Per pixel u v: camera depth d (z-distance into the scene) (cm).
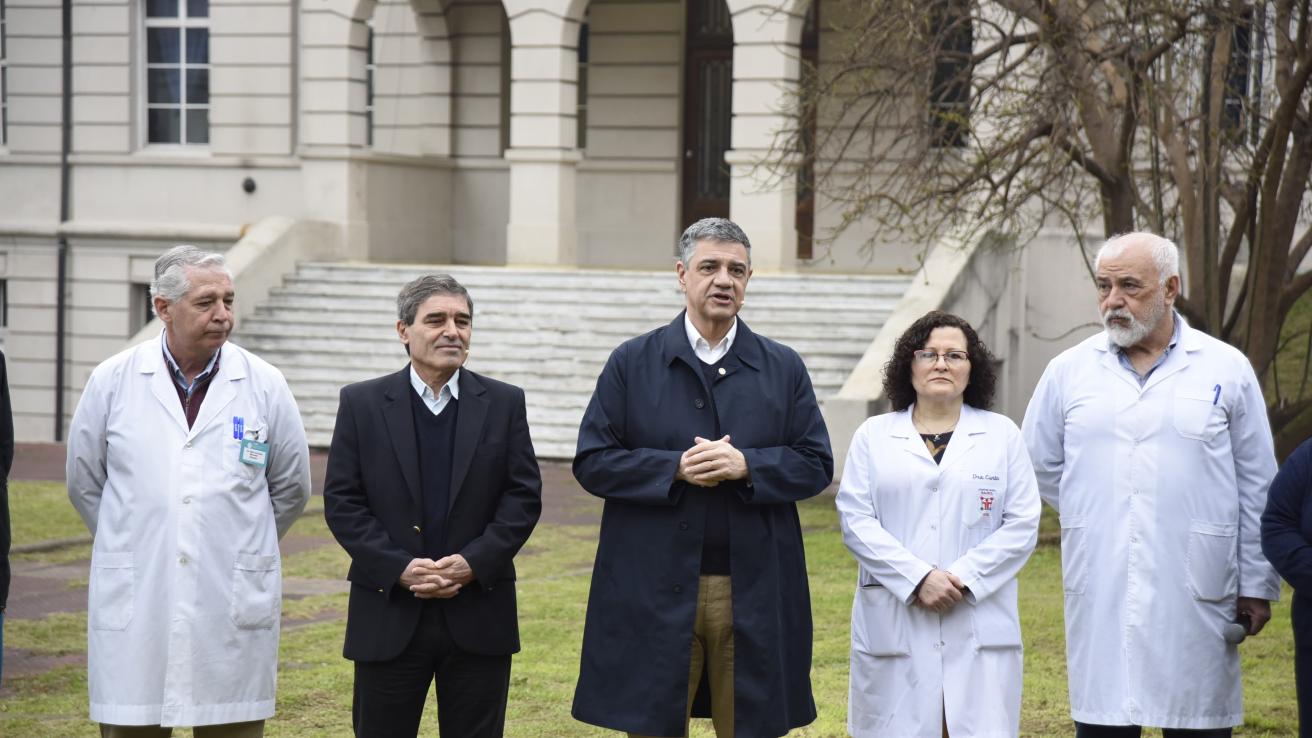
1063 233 1727
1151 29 1184
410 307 496
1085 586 506
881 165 2027
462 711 498
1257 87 1231
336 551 1077
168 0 2158
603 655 491
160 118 2173
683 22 2241
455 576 483
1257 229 1155
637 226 2275
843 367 1556
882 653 493
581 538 1131
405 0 2277
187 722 482
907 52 1255
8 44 2161
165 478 488
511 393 505
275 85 2094
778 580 489
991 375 510
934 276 1524
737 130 1867
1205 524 495
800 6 1848
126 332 2128
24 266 2161
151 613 484
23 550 1080
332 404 1672
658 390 496
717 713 493
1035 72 1212
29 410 2158
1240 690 506
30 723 655
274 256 1873
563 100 1967
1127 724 496
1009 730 485
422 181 2225
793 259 1891
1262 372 1130
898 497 497
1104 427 506
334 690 712
